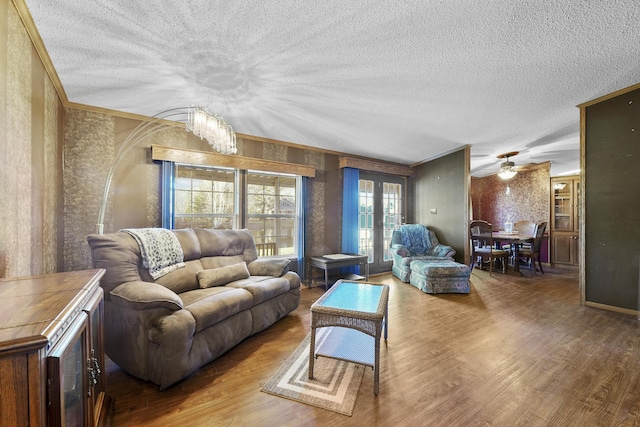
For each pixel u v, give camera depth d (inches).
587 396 61.1
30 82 65.8
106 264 74.5
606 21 64.4
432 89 97.1
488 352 81.1
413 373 70.7
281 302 105.8
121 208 111.5
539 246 197.3
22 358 26.2
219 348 76.3
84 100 100.1
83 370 39.6
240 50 72.7
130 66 79.1
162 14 59.1
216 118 82.0
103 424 49.6
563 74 89.4
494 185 278.2
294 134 144.9
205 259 106.0
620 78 93.3
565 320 104.8
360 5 58.1
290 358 79.3
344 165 178.4
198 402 60.1
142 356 66.3
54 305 34.4
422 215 211.3
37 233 72.4
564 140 160.7
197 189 133.5
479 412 56.5
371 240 199.5
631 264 107.6
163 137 121.4
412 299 133.7
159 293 67.6
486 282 167.9
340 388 65.0
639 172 104.0
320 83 91.4
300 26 64.2
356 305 72.7
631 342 86.1
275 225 159.6
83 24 61.6
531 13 61.5
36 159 71.2
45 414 28.0
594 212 116.6
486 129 140.3
